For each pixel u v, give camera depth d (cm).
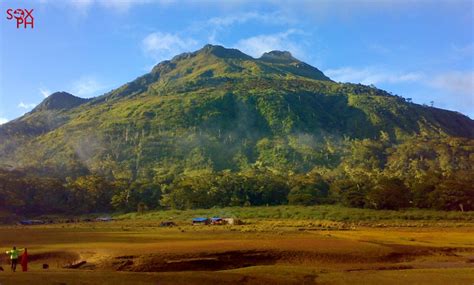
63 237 7056
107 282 3397
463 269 4431
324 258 5169
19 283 3119
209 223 11012
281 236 7169
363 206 13725
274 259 5116
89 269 4584
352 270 4575
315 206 14162
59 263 4881
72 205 15962
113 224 11256
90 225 10900
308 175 17762
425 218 12175
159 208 15762
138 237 7044
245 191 15962
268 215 12962
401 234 7994
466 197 13300
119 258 4862
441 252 5800
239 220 10988
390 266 4884
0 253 5138
